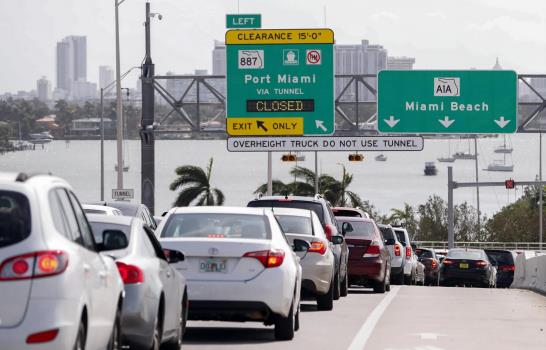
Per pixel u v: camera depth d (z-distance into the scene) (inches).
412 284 4210.1
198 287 1466.5
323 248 2064.5
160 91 4505.4
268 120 4045.3
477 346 1551.4
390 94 4200.3
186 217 1547.7
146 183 4451.3
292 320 1550.2
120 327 1071.0
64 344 858.8
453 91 4178.2
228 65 4042.8
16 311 850.1
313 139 4183.1
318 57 4025.6
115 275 1035.9
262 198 2364.7
